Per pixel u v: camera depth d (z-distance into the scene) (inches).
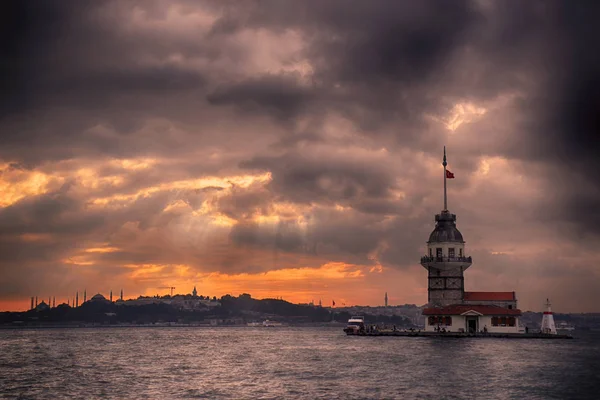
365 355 6195.9
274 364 5743.1
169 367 5634.8
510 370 4793.3
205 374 4997.5
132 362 6215.6
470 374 4606.3
